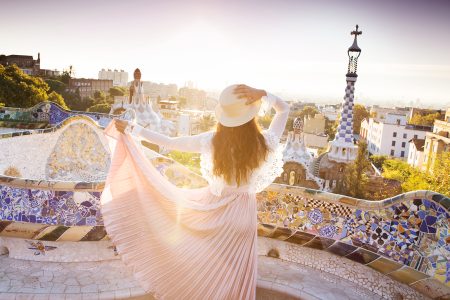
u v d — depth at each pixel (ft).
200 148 9.62
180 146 9.82
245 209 9.59
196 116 392.27
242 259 9.64
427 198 12.09
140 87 109.60
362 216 13.25
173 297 9.77
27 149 29.19
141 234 10.02
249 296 9.76
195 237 9.67
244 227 9.57
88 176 31.42
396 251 12.59
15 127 49.47
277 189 14.12
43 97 183.52
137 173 10.19
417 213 12.28
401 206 12.58
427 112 334.85
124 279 12.53
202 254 9.60
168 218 9.89
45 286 11.91
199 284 9.64
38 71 429.38
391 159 254.06
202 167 9.60
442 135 171.42
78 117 30.37
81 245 13.47
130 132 10.16
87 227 13.33
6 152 27.55
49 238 13.24
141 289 11.98
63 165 30.76
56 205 13.23
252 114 9.11
